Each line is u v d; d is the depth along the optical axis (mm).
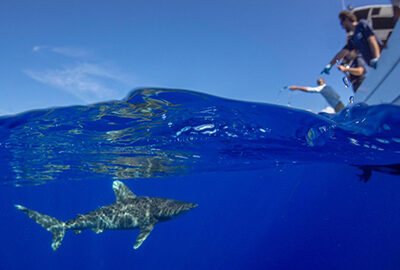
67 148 8930
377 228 25281
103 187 23328
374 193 22656
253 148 8992
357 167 13359
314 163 13180
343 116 6117
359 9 5582
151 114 6102
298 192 29016
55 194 28344
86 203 43375
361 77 6109
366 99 5883
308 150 9133
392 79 4723
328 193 25984
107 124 6652
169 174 16844
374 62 5246
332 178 19297
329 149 8750
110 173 15203
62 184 21109
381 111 5328
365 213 25906
